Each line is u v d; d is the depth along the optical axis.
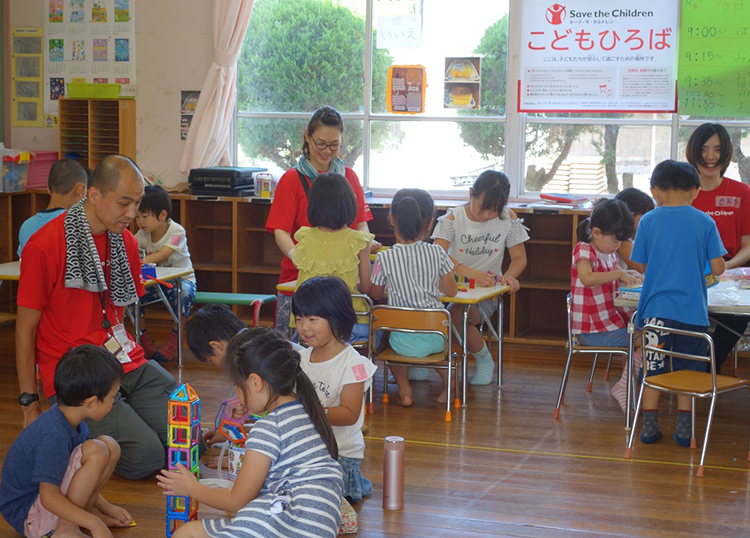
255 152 7.17
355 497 3.45
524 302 6.55
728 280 4.61
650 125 6.38
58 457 2.89
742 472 3.86
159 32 7.05
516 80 6.52
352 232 4.32
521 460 3.98
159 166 7.15
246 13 6.77
